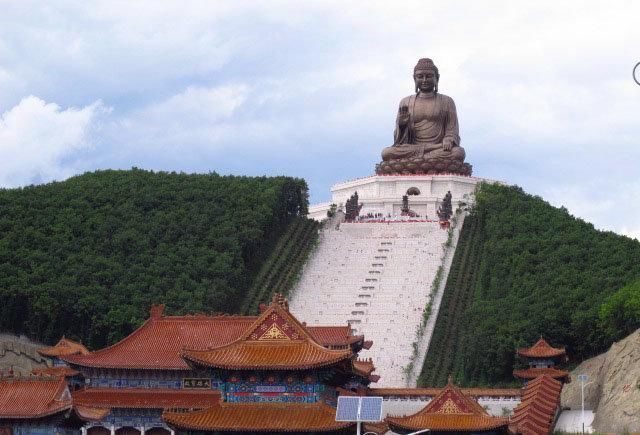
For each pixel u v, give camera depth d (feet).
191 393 617.21
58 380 527.81
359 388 627.05
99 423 614.34
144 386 622.13
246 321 637.71
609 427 636.48
